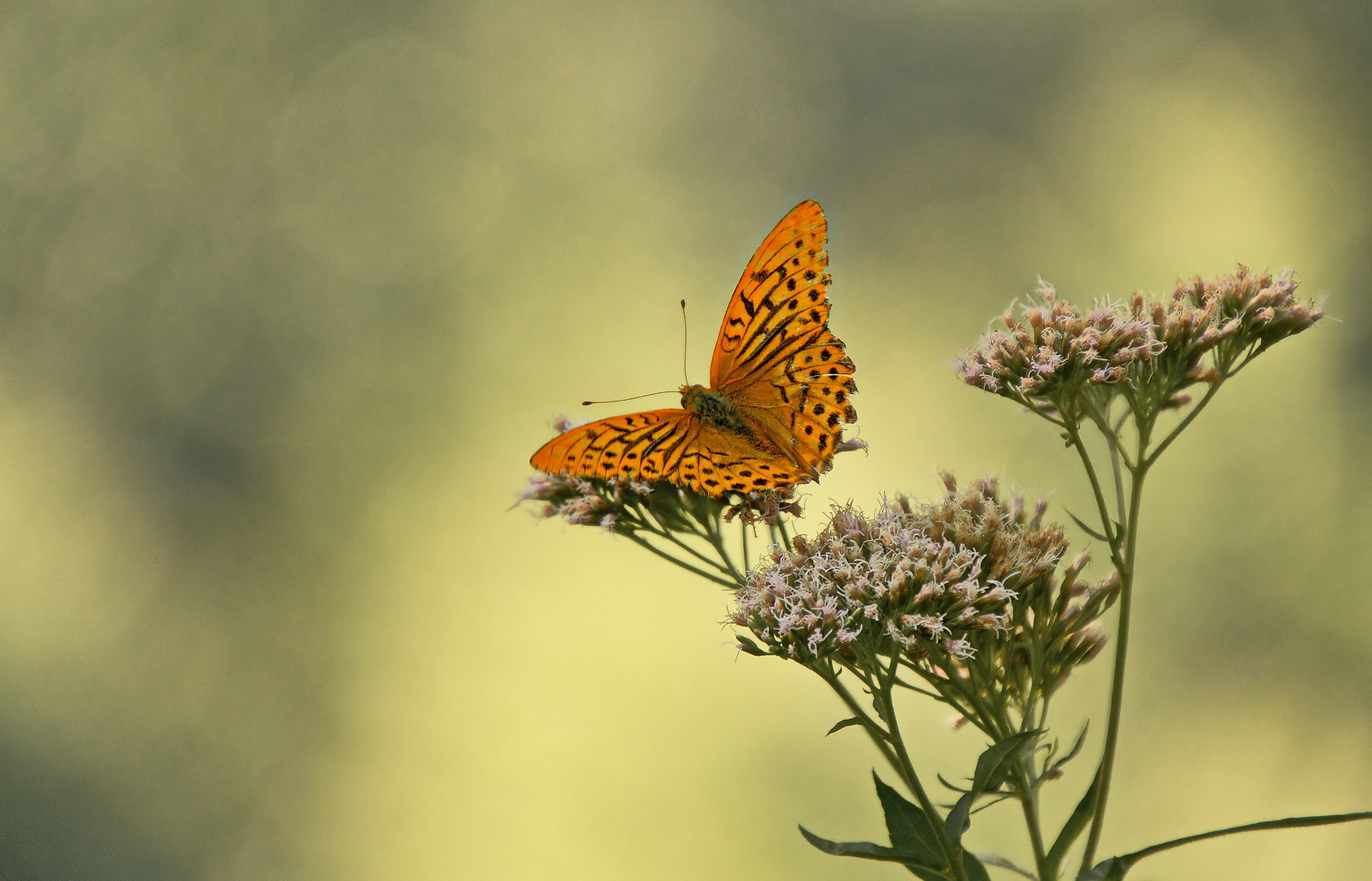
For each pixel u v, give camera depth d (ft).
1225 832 5.56
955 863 5.58
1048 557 5.66
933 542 5.67
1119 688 5.60
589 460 5.71
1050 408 5.68
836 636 5.64
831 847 5.61
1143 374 5.67
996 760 5.58
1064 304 5.69
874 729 5.64
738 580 5.72
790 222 5.73
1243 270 5.70
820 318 5.72
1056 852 5.61
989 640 5.66
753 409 5.73
